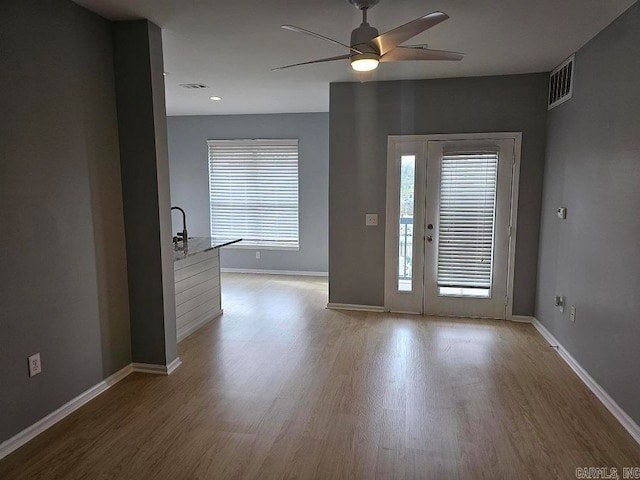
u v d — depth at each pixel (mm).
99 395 2904
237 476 2100
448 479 2074
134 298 3195
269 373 3250
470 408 2730
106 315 2986
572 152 3477
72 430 2490
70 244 2650
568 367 3357
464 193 4438
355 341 3916
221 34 3145
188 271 4094
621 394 2584
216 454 2270
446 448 2316
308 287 6098
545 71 4105
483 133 4332
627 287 2539
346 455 2260
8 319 2252
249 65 3926
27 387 2379
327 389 2992
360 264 4828
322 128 6602
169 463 2197
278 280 6570
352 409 2723
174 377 3184
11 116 2227
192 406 2762
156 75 3000
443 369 3314
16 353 2305
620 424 2545
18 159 2275
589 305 3068
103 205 2920
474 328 4266
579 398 2863
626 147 2592
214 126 6922
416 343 3859
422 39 3201
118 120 3027
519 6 2627
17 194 2275
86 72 2732
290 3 2617
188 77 4371
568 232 3529
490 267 4477
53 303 2537
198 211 7160
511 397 2875
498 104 4273
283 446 2340
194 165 7066
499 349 3723
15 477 2086
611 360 2717
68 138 2607
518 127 4254
